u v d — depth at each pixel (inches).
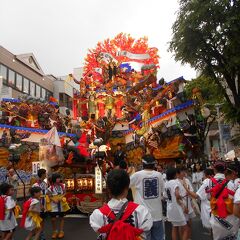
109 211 115.9
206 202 273.6
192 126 673.0
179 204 259.0
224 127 1010.1
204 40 523.5
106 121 927.0
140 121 896.9
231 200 195.9
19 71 1294.3
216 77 567.5
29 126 986.7
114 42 1076.5
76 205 511.8
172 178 269.3
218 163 256.1
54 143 544.4
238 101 546.0
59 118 1062.4
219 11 486.9
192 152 674.8
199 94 688.4
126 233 108.9
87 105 1037.8
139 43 1089.4
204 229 356.8
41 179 347.9
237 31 488.4
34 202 287.4
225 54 508.1
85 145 636.7
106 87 991.0
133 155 882.8
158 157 703.7
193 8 510.6
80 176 530.6
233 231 194.4
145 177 228.4
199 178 506.9
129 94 970.7
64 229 398.6
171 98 773.3
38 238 311.4
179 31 527.2
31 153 896.9
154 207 225.3
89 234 366.3
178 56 544.4
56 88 1589.6
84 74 1074.1
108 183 121.8
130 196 267.7
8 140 850.8
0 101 975.6
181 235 272.2
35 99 1036.5
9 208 279.3
